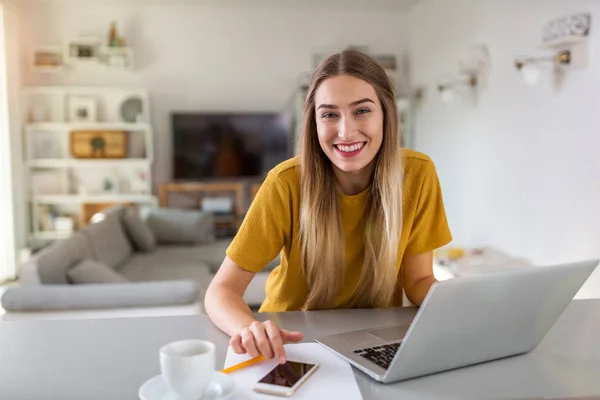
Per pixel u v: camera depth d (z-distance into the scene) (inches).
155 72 230.7
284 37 233.3
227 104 234.5
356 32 234.2
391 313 44.0
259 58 233.8
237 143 230.4
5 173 193.0
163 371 26.7
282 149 232.5
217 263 153.4
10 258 195.0
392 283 46.7
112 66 225.3
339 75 40.7
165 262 148.9
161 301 87.4
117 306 86.8
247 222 46.1
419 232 49.5
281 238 47.1
